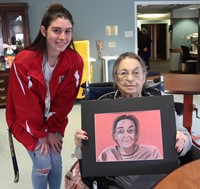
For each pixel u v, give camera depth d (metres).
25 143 1.59
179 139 1.26
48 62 1.48
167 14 12.25
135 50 5.73
